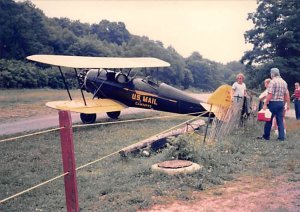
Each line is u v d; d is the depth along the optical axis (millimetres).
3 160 7957
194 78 104375
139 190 5309
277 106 8938
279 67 36719
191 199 4934
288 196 4961
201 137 8758
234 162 6820
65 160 3742
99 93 14977
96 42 83188
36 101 25719
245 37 42625
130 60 16266
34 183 6207
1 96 29406
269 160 6953
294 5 38812
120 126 12820
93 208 4699
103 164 7238
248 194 5098
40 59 13141
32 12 73438
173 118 15305
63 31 79625
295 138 9328
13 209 4945
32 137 10805
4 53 63906
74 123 14195
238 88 10859
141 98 14070
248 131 10180
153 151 8047
